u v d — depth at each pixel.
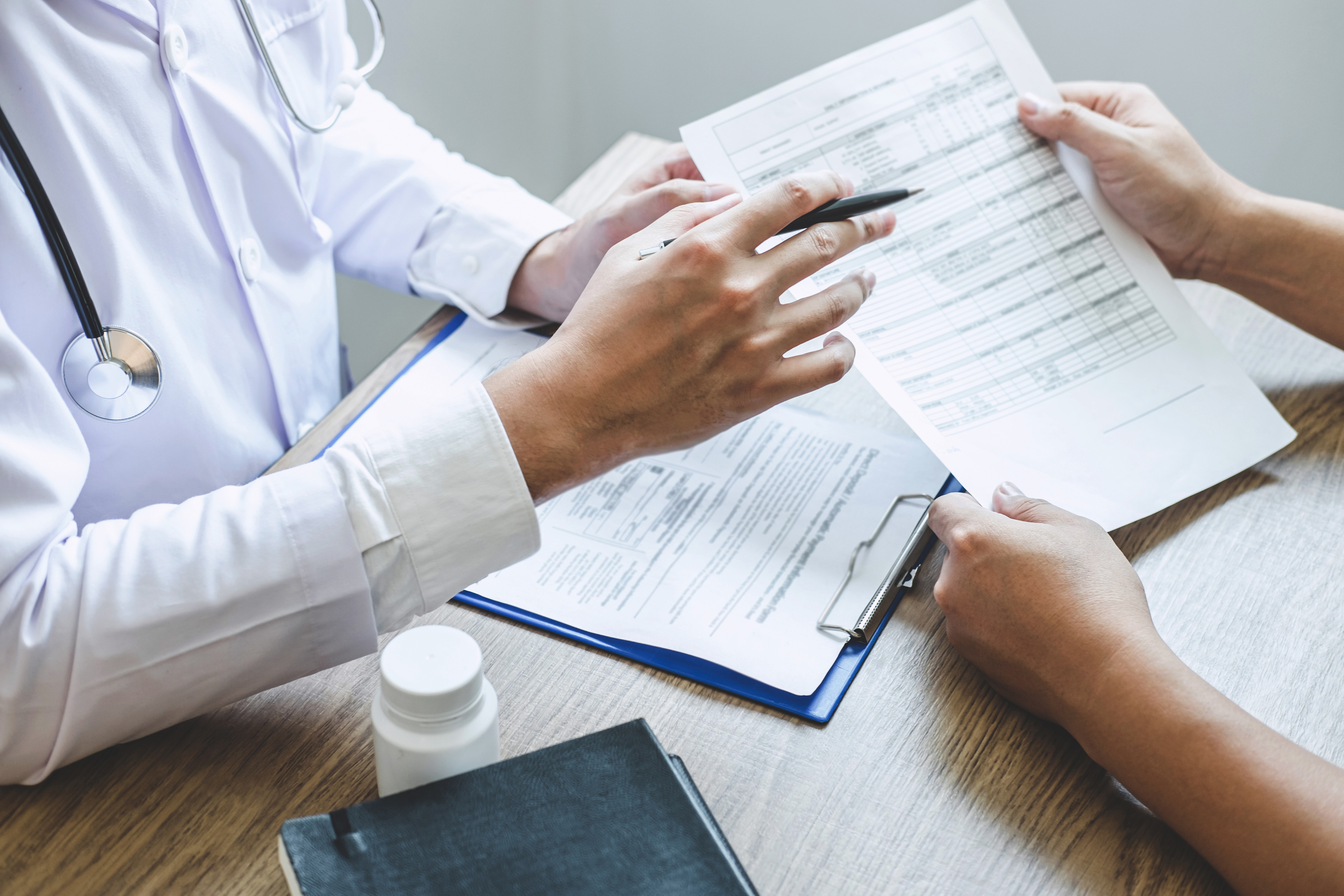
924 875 0.49
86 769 0.53
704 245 0.56
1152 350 0.76
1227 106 1.58
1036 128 0.80
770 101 0.76
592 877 0.43
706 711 0.56
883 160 0.77
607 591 0.62
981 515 0.60
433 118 1.77
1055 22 1.60
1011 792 0.52
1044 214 0.79
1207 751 0.48
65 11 0.62
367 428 0.73
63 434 0.54
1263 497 0.70
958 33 0.81
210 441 0.72
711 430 0.60
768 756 0.54
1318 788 0.47
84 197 0.61
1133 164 0.78
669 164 0.85
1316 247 0.79
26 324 0.59
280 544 0.53
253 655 0.53
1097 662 0.52
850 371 0.80
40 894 0.47
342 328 1.80
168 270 0.68
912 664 0.59
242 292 0.75
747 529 0.67
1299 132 1.56
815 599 0.62
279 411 0.80
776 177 0.75
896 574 0.63
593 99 1.97
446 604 0.62
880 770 0.53
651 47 1.87
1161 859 0.50
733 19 1.79
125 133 0.64
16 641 0.49
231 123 0.72
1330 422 0.76
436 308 2.00
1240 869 0.47
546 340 0.84
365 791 0.52
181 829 0.50
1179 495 0.68
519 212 0.88
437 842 0.43
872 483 0.70
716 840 0.45
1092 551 0.58
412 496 0.54
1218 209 0.79
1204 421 0.73
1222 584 0.63
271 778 0.52
